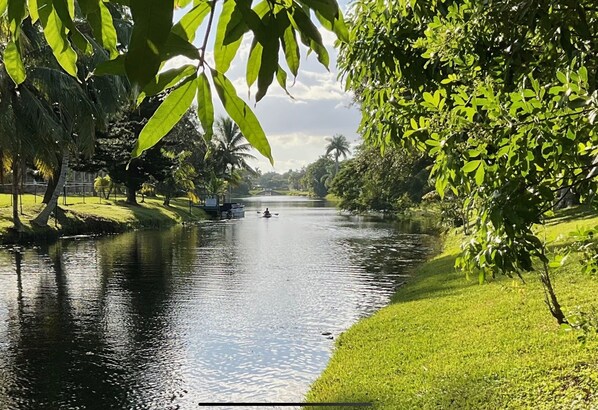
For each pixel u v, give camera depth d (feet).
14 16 3.62
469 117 7.36
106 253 61.87
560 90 6.70
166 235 86.07
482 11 8.46
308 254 62.28
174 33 3.22
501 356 18.76
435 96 8.00
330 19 3.38
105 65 2.96
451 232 73.72
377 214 148.97
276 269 50.96
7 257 56.95
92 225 83.30
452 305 28.09
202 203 153.17
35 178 100.89
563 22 7.08
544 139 6.64
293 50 3.61
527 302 24.36
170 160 108.68
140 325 30.55
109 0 3.31
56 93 59.88
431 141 7.58
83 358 24.94
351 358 22.88
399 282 43.37
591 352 17.01
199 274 48.14
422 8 9.43
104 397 20.49
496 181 7.34
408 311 29.27
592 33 7.70
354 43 10.19
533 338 19.76
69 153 74.95
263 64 3.15
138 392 21.01
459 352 20.40
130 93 3.26
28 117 58.65
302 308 34.42
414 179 98.99
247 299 37.32
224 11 3.39
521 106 6.73
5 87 56.24
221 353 25.50
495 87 8.77
